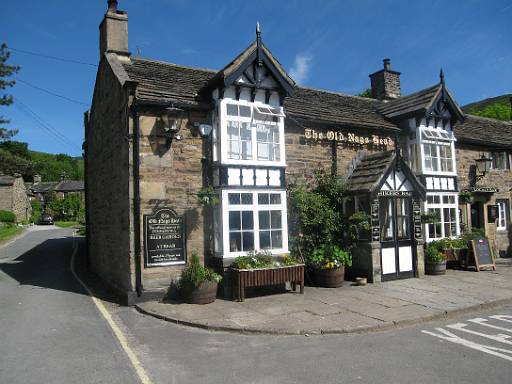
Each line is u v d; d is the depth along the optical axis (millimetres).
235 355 5984
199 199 9953
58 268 15375
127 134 9680
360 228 11930
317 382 4992
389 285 11156
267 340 6703
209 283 9109
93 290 11031
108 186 11898
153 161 9805
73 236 28422
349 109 14789
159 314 8164
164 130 9984
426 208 14039
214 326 7320
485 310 8695
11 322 7777
